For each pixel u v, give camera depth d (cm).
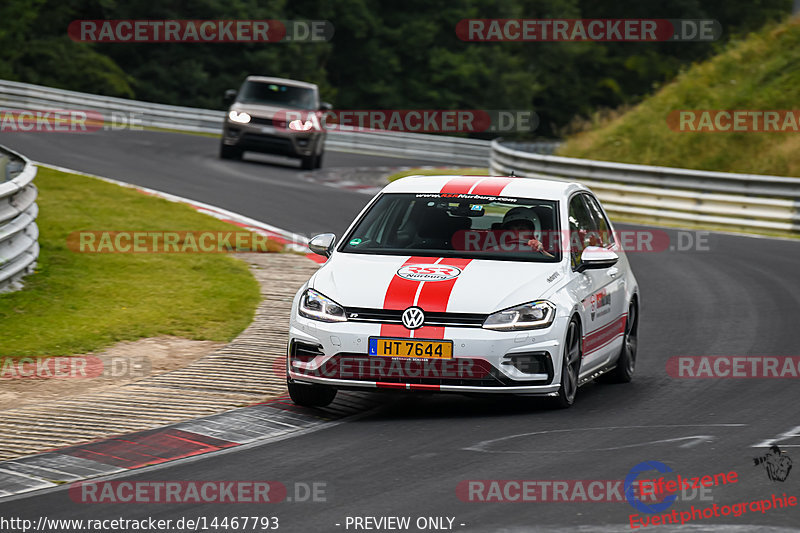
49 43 18025
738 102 10888
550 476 2231
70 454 2450
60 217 5981
